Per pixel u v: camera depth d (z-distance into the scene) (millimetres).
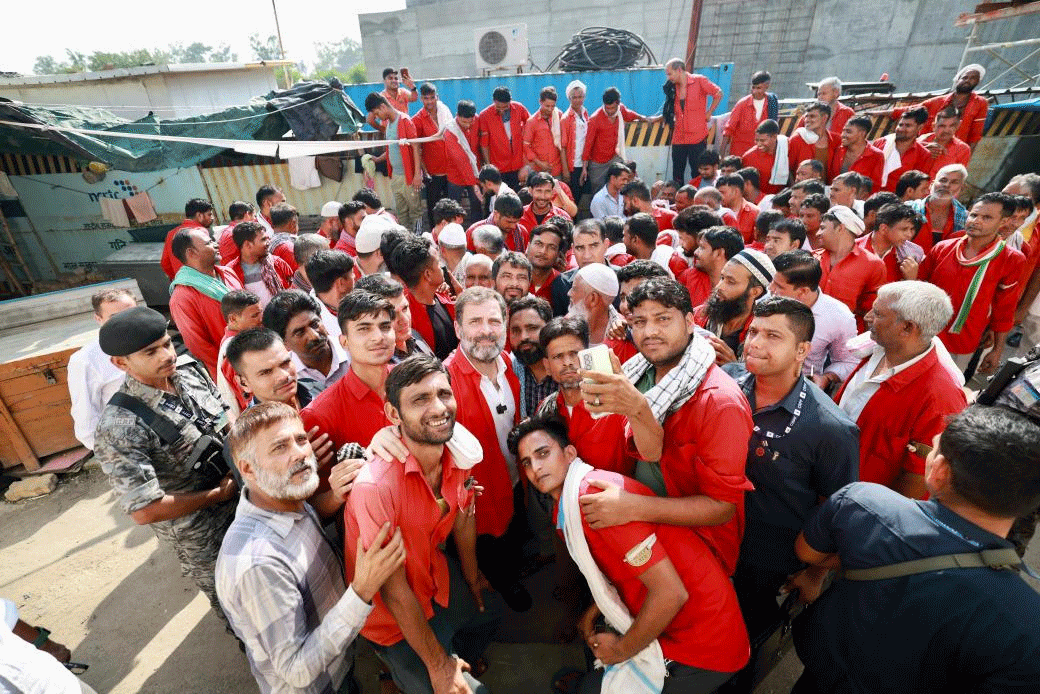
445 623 2225
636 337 1835
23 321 4969
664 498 1701
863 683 1517
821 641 1630
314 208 8383
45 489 4215
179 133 6949
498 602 2656
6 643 1543
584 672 2508
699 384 1781
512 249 5078
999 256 3576
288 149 5633
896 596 1410
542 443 1906
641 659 1797
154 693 2686
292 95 7559
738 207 5391
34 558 3590
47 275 8727
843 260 3637
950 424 1407
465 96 9930
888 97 9078
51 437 4383
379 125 7875
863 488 1618
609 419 1998
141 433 2189
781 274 2920
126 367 2182
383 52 22547
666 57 18844
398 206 8305
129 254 7625
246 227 4309
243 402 2658
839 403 2586
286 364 2248
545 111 7629
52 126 5707
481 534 2799
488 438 2598
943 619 1328
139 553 3594
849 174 4727
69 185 8148
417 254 3123
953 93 6891
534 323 2689
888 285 2232
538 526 3195
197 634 2986
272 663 1679
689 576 1719
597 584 1766
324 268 3135
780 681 2576
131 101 11203
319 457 2188
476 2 20578
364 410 2334
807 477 2090
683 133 8227
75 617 3125
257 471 1692
